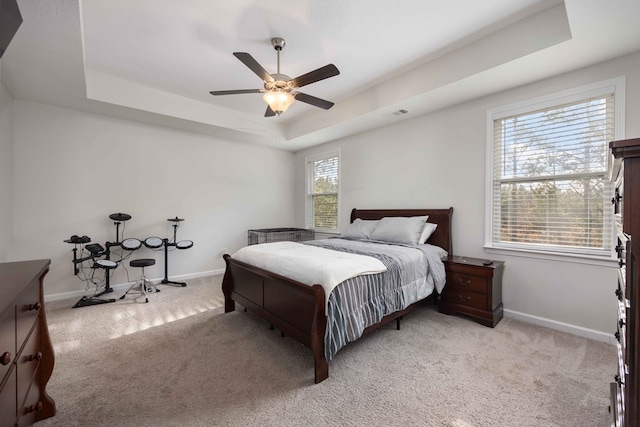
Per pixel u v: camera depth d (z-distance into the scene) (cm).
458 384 190
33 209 345
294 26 244
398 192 413
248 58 216
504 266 308
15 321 110
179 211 461
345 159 497
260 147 566
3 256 304
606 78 245
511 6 221
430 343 247
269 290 252
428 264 304
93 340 251
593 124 255
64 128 363
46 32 209
